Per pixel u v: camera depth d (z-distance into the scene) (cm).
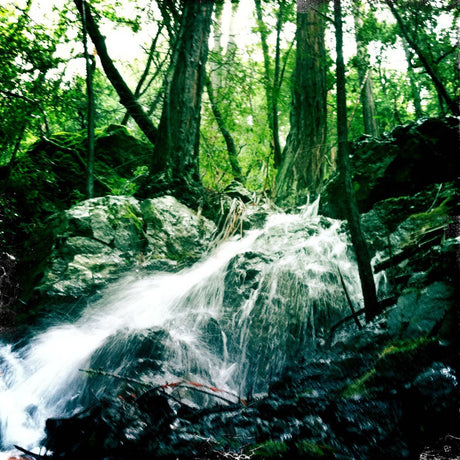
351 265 471
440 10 599
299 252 491
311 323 411
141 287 480
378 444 205
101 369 352
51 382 382
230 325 420
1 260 532
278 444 216
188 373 348
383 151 564
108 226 537
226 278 464
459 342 229
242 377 384
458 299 248
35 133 930
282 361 386
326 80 913
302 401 253
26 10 881
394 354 240
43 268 490
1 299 487
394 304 344
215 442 231
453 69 707
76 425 254
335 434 218
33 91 820
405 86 1200
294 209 671
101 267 492
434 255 349
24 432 312
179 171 681
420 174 550
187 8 744
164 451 227
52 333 436
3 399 342
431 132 545
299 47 866
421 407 208
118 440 235
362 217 527
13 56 821
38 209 780
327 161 888
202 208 660
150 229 561
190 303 459
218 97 1089
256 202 690
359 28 754
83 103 944
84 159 930
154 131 1007
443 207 434
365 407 224
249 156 1324
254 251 488
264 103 1155
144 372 332
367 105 1341
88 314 450
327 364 299
